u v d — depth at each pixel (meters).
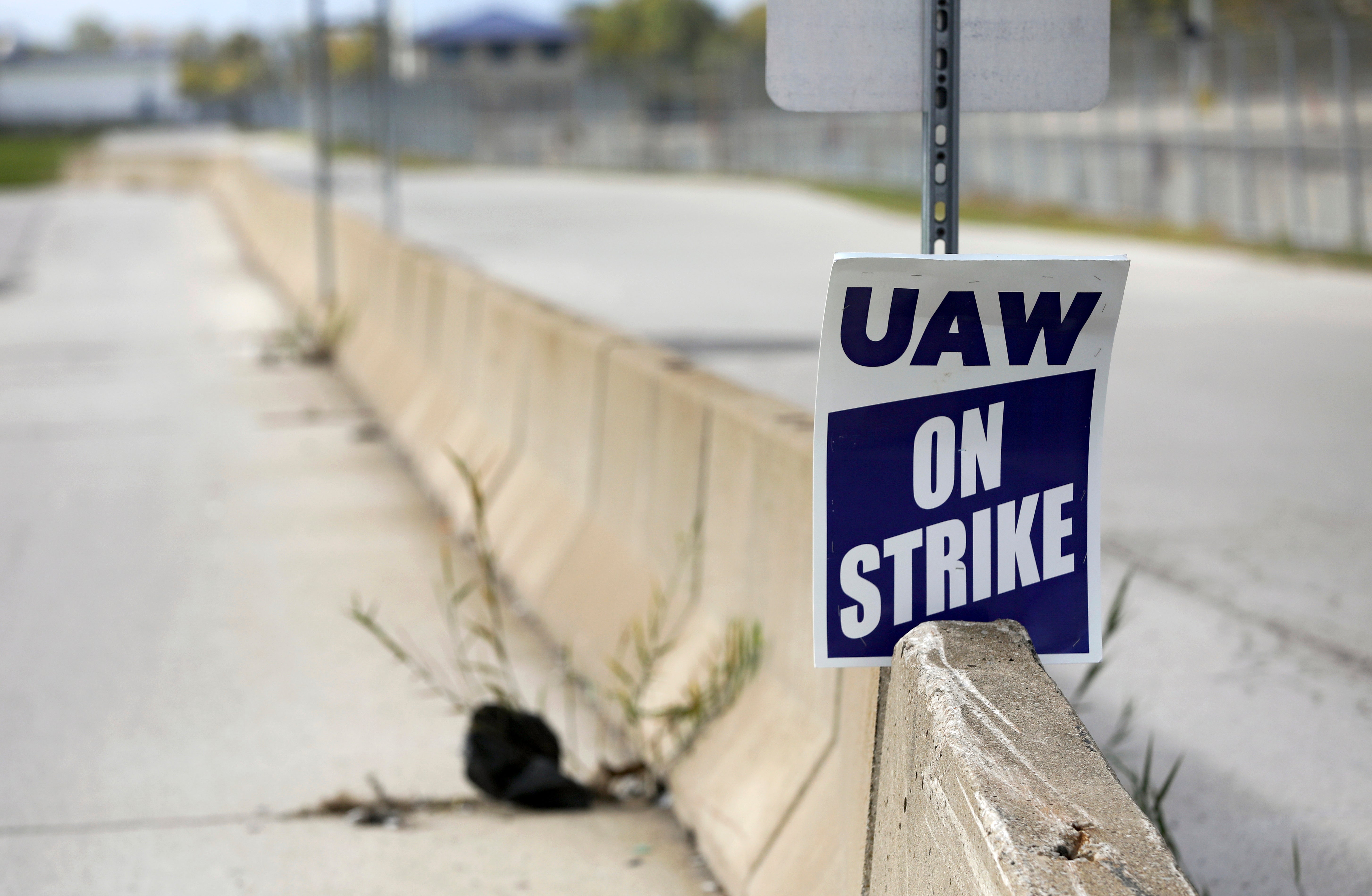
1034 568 2.64
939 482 2.59
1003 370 2.56
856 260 2.44
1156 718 5.08
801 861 3.46
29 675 5.88
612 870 4.04
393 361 11.79
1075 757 2.14
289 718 5.32
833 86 2.77
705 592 4.73
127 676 5.83
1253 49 27.03
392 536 8.03
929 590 2.62
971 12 2.82
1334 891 3.89
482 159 76.06
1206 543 7.28
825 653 2.62
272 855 4.18
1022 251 24.42
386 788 4.67
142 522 8.46
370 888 3.96
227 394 13.02
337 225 16.11
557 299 18.78
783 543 4.03
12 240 33.72
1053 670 5.58
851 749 3.21
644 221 33.88
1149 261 23.12
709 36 124.50
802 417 4.36
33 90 167.50
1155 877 1.86
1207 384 11.98
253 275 24.69
